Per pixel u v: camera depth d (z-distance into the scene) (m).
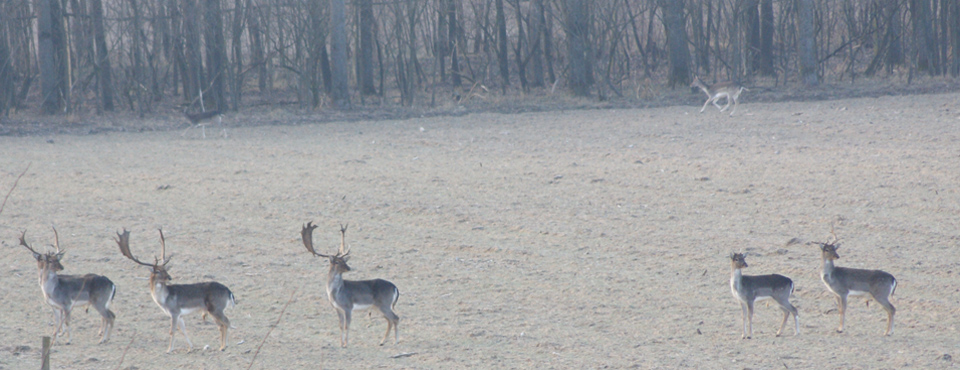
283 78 96.56
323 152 45.38
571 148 45.47
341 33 69.44
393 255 25.16
